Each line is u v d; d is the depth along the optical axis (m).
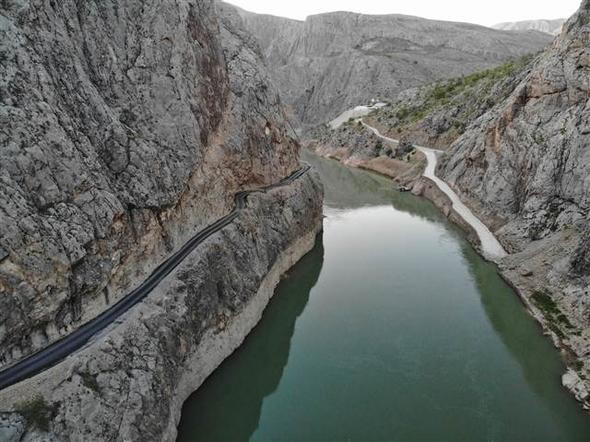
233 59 56.66
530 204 54.72
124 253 30.14
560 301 41.28
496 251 56.06
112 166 31.06
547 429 29.39
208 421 30.61
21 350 23.12
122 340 26.25
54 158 25.38
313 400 32.62
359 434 29.36
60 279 24.33
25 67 25.06
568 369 34.31
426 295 47.25
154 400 25.98
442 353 37.50
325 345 39.03
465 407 31.39
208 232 40.78
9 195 22.55
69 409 21.95
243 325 38.62
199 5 46.59
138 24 37.09
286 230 54.84
